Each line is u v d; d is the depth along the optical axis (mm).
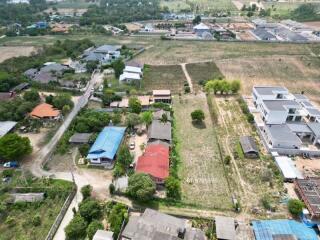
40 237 52469
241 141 80250
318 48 170250
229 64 145750
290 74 133250
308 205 57031
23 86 111375
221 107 102125
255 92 99625
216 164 73250
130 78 120125
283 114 84750
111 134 79500
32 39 187750
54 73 123875
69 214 57594
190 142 82062
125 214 55000
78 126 83375
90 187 62375
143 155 71562
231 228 52969
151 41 187250
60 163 72250
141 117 87438
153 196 61500
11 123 86625
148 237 49656
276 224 53688
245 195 63000
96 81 121875
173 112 97625
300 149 76438
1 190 61812
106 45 163500
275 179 67812
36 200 59750
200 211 58750
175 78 126562
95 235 49844
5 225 54969
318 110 91750
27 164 71500
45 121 90062
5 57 150000
